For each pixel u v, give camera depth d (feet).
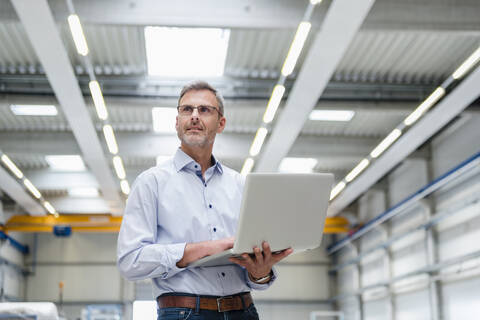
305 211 6.19
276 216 6.03
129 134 39.68
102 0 22.09
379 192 55.21
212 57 29.53
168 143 39.68
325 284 71.31
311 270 71.61
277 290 70.59
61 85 27.40
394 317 52.29
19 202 55.31
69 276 69.36
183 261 6.30
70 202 58.59
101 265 70.08
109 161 45.16
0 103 32.30
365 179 45.85
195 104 7.06
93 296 68.95
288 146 35.83
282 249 6.30
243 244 5.95
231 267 6.81
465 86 28.32
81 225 62.49
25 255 69.26
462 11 23.88
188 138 6.92
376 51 29.27
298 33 22.31
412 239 48.32
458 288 39.93
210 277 6.61
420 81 32.91
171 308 6.47
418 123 33.91
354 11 20.99
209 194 6.98
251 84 32.14
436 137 43.62
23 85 32.30
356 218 62.34
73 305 68.49
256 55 29.27
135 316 68.69
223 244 6.23
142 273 6.36
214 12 22.33
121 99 32.17
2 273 59.21
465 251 39.14
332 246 70.03
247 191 5.82
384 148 37.96
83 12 21.98
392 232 53.26
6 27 26.48
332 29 22.34
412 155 44.50
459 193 40.09
